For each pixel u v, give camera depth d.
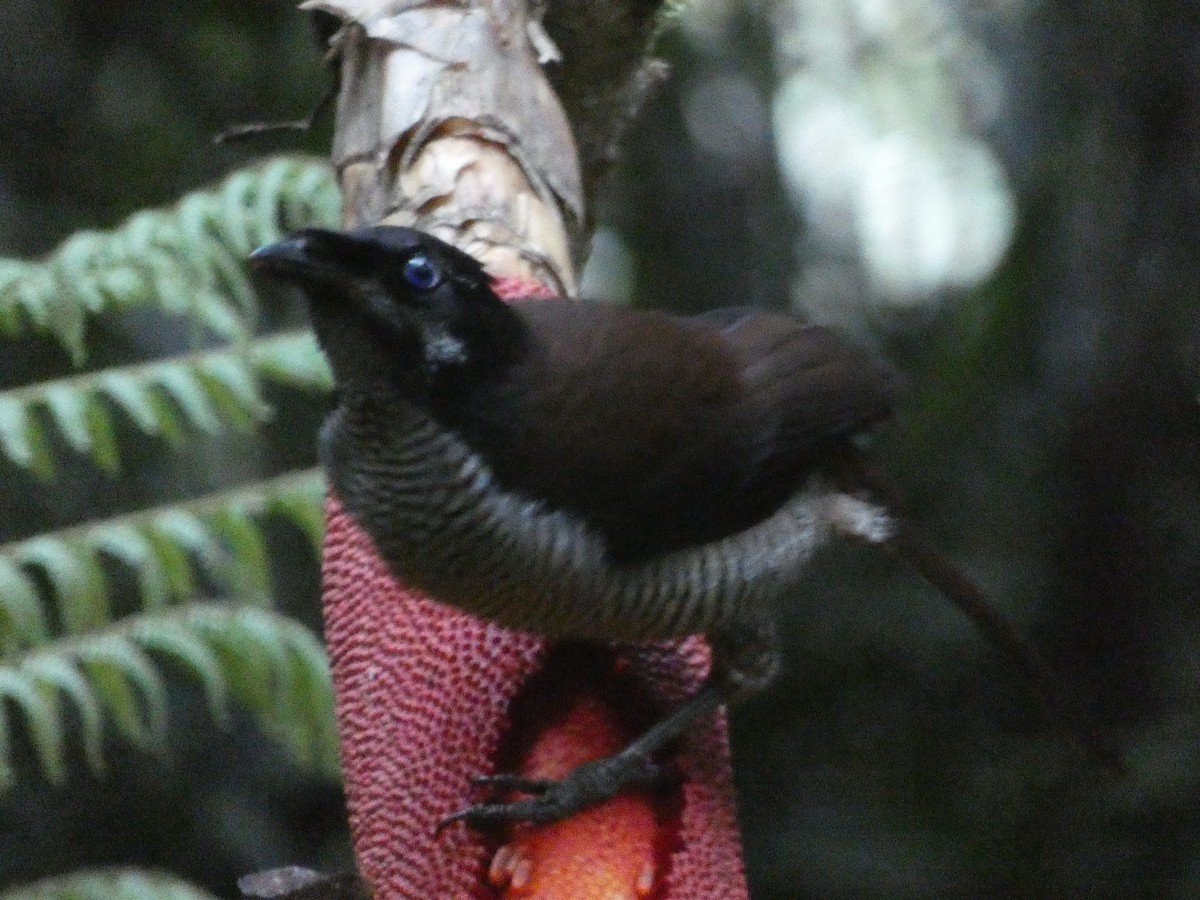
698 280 16.66
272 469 12.52
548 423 5.46
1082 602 15.11
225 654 7.48
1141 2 14.68
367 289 5.29
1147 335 14.83
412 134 6.38
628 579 5.66
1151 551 15.05
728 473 5.76
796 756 15.09
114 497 11.93
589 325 5.73
